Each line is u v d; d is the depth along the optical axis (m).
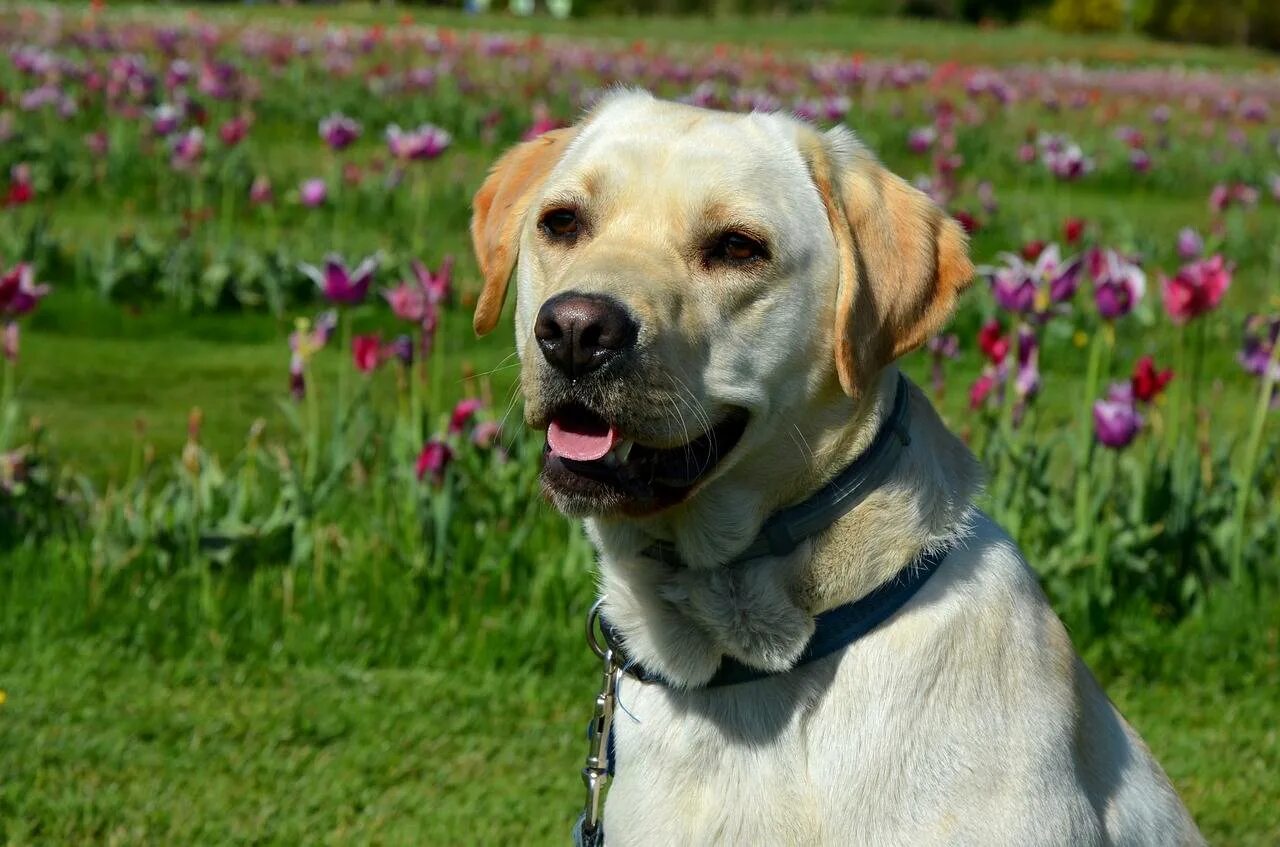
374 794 5.93
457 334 13.88
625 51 36.84
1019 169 24.72
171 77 19.44
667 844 3.84
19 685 6.60
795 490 3.85
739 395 3.78
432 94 26.28
